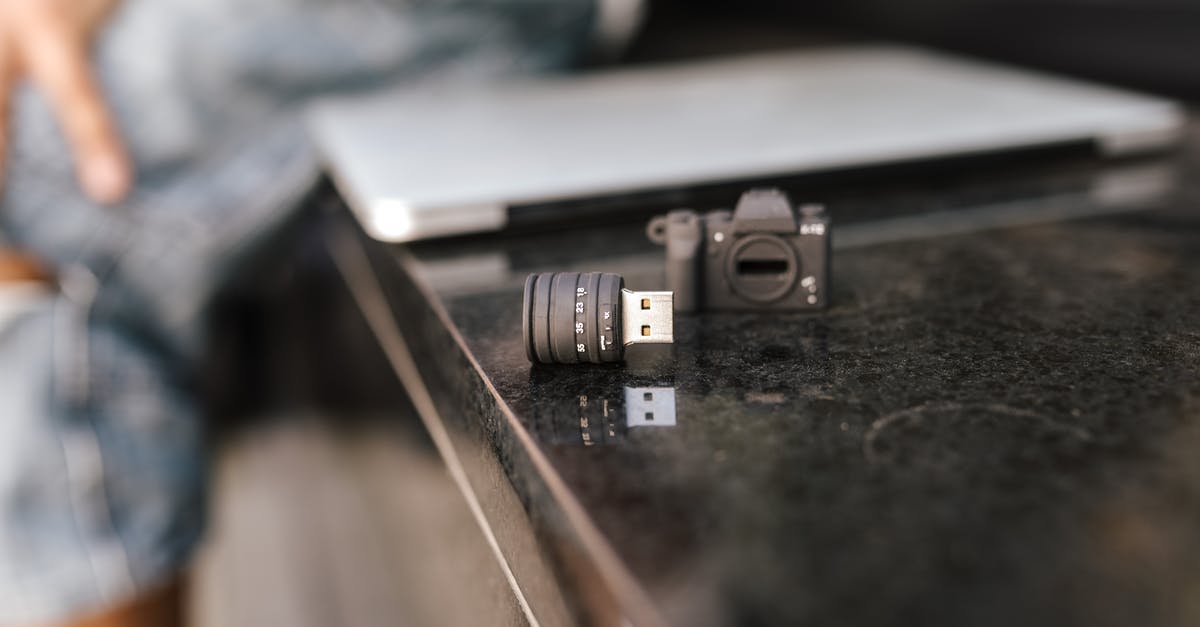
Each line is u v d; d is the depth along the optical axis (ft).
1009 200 2.02
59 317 2.55
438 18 3.17
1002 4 3.52
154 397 2.60
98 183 2.49
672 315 1.51
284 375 3.88
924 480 1.30
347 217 2.32
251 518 3.45
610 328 1.50
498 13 3.24
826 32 4.54
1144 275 1.70
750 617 1.17
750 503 1.28
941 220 1.94
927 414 1.40
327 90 3.01
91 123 2.45
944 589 1.18
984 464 1.32
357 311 2.70
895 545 1.23
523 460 1.39
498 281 1.78
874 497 1.28
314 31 2.92
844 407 1.42
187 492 2.61
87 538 2.40
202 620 3.04
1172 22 2.86
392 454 2.28
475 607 1.60
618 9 3.62
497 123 2.27
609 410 1.43
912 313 1.62
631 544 1.24
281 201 2.77
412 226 1.87
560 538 1.31
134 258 2.62
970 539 1.23
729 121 2.19
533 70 3.44
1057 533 1.23
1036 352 1.51
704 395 1.45
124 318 2.66
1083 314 1.60
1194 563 1.20
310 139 2.82
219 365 3.81
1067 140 2.07
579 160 2.00
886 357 1.52
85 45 2.54
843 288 1.71
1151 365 1.47
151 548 2.49
